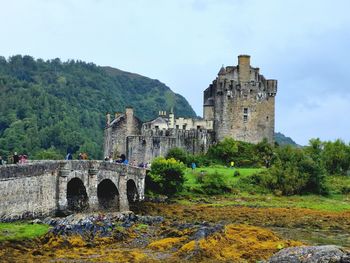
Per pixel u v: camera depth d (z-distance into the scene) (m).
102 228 58.53
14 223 58.03
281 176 110.25
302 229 74.69
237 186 109.56
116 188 83.19
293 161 114.25
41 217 63.88
